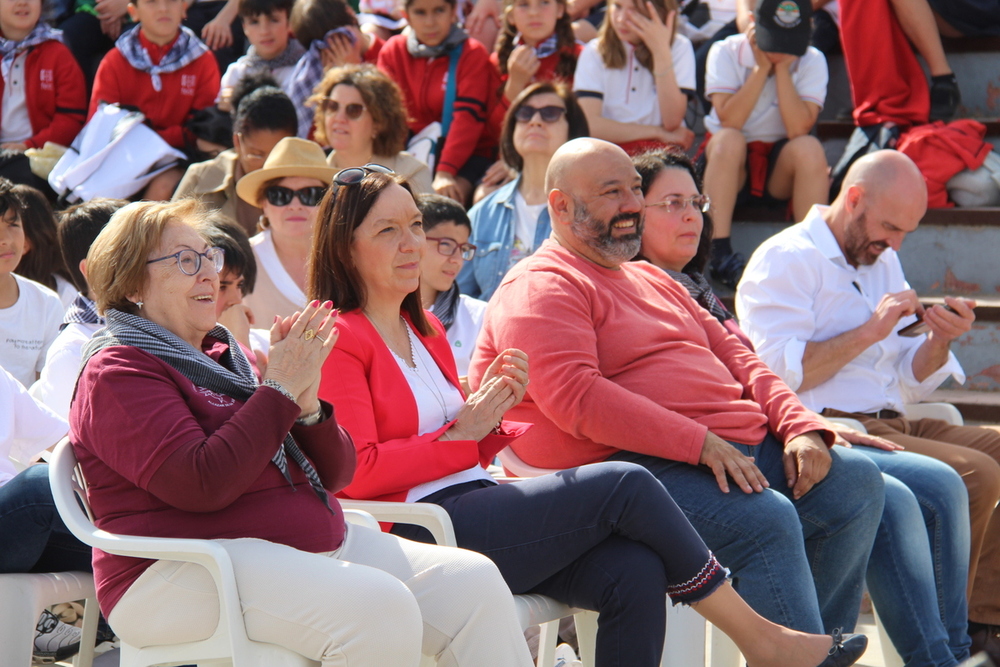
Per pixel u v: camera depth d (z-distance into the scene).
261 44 11.87
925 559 5.96
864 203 7.22
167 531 4.04
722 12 11.66
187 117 11.49
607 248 5.84
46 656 5.41
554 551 4.65
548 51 10.95
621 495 4.60
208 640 4.01
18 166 11.26
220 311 6.14
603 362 5.68
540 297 5.57
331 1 11.47
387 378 5.08
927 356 7.48
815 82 10.09
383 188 5.18
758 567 5.09
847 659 4.95
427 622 4.23
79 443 4.12
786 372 7.02
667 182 6.66
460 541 4.76
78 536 3.99
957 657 6.13
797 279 7.25
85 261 4.42
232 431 3.97
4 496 4.70
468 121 10.95
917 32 10.31
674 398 5.65
